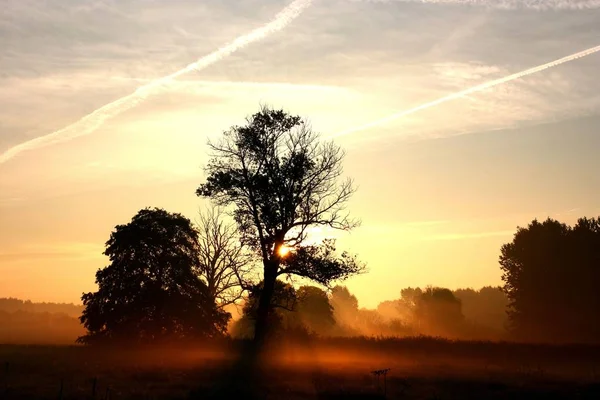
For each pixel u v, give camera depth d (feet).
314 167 157.79
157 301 158.71
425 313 429.38
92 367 115.96
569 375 126.72
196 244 175.83
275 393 89.45
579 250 300.20
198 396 83.05
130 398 79.15
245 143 156.76
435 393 92.58
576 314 297.33
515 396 92.27
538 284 305.73
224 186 153.89
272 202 151.64
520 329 310.04
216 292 211.20
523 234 316.40
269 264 154.51
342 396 87.04
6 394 79.41
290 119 158.20
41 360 129.49
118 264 162.40
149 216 169.17
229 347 154.71
